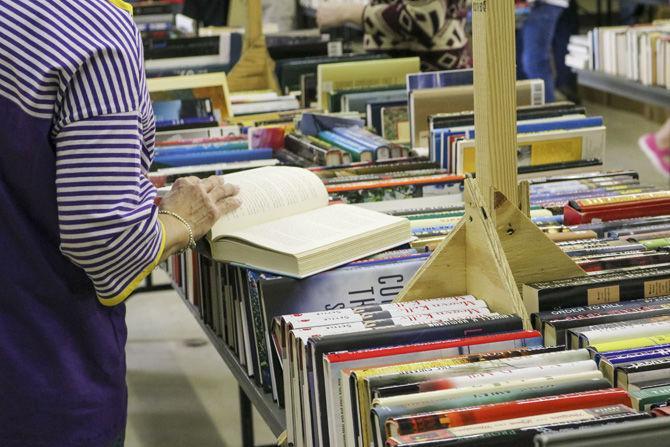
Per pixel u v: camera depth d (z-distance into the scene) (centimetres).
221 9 595
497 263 172
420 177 257
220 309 222
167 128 311
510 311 169
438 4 382
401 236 210
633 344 154
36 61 157
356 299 192
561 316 168
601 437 112
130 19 168
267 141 309
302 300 189
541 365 146
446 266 181
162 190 248
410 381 140
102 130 160
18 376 168
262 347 192
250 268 198
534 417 129
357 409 141
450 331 161
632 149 714
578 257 198
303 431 165
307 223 209
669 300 177
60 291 170
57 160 161
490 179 180
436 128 282
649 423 114
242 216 208
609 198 234
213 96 345
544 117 284
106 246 163
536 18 702
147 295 540
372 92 355
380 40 411
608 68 631
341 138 303
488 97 176
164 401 405
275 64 405
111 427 178
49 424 171
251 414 340
